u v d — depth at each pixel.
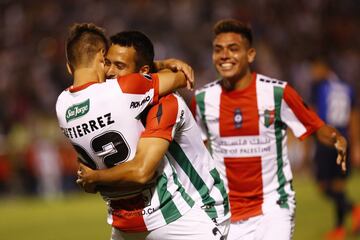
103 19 59.44
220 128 14.80
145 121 11.01
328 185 25.11
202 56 57.19
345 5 69.56
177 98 11.18
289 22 65.06
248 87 14.69
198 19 61.00
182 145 11.41
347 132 26.16
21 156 40.41
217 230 11.43
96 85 10.70
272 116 14.52
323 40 64.81
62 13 59.75
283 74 57.72
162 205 11.05
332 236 24.38
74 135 10.81
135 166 10.43
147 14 59.88
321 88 26.06
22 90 49.41
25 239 26.52
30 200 39.38
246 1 64.12
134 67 11.55
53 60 54.78
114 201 11.26
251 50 14.95
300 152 44.44
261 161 14.49
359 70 62.47
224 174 14.74
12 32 58.81
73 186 41.22
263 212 14.28
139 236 11.34
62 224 29.86
